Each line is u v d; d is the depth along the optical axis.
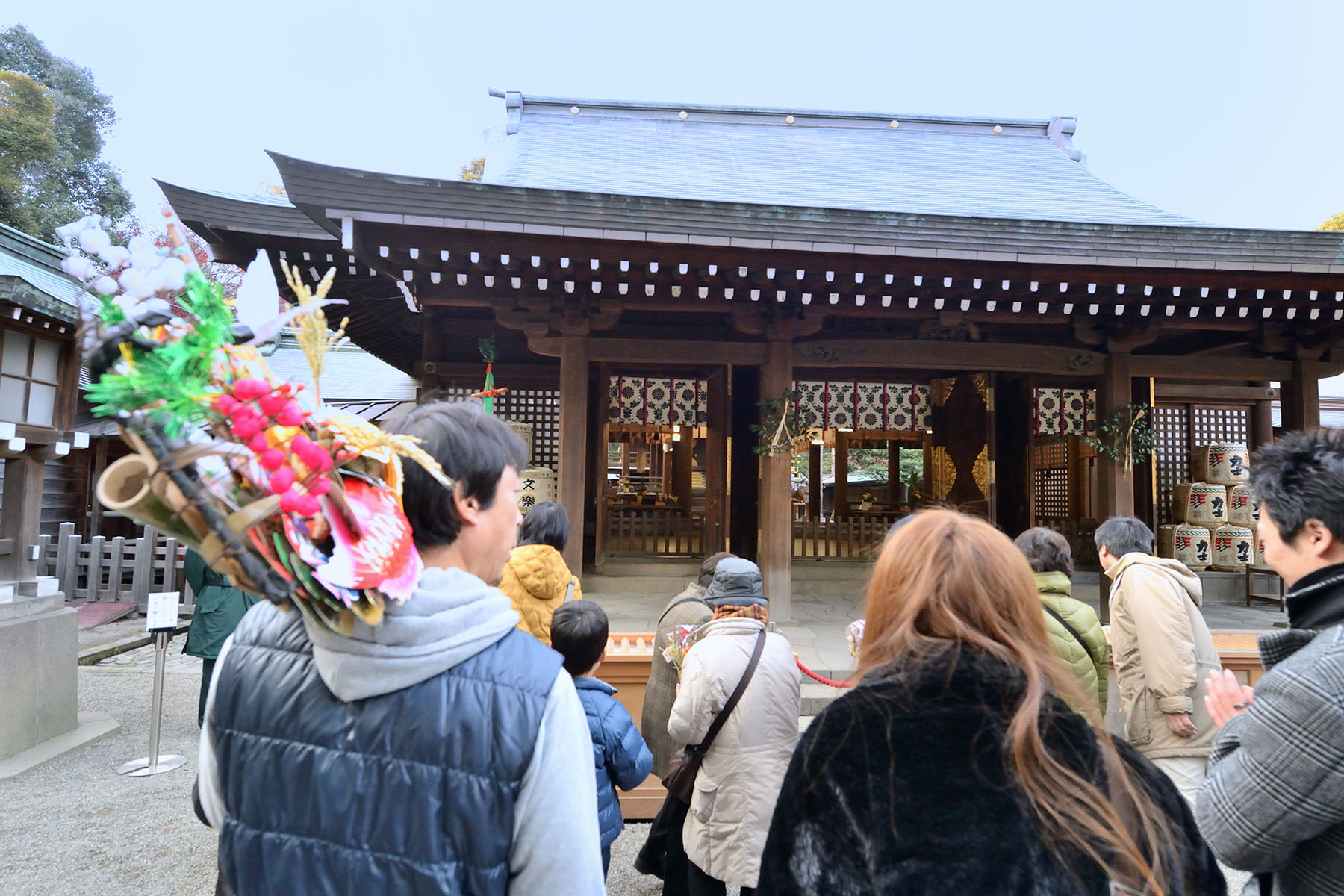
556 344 6.65
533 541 2.81
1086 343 7.18
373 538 0.82
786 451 6.78
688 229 5.54
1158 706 2.65
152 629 3.96
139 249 0.69
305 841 0.83
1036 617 0.92
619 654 3.54
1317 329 6.93
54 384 4.28
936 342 7.08
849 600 8.32
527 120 11.92
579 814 0.88
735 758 2.25
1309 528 1.37
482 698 0.86
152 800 3.61
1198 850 0.84
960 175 10.59
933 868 0.73
